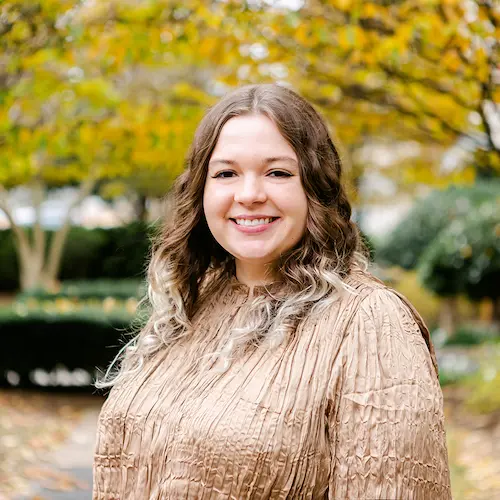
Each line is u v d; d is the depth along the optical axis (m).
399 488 1.26
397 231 17.92
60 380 9.51
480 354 10.09
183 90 5.38
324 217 1.54
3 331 9.19
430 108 4.83
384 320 1.37
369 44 4.21
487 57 3.96
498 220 12.30
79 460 6.08
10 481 5.21
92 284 14.88
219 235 1.61
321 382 1.36
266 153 1.53
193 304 1.75
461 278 12.43
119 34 4.61
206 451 1.38
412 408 1.29
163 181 14.52
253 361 1.44
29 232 19.16
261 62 4.75
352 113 5.39
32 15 4.26
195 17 4.43
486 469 5.34
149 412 1.53
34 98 5.32
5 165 5.59
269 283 1.65
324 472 1.34
